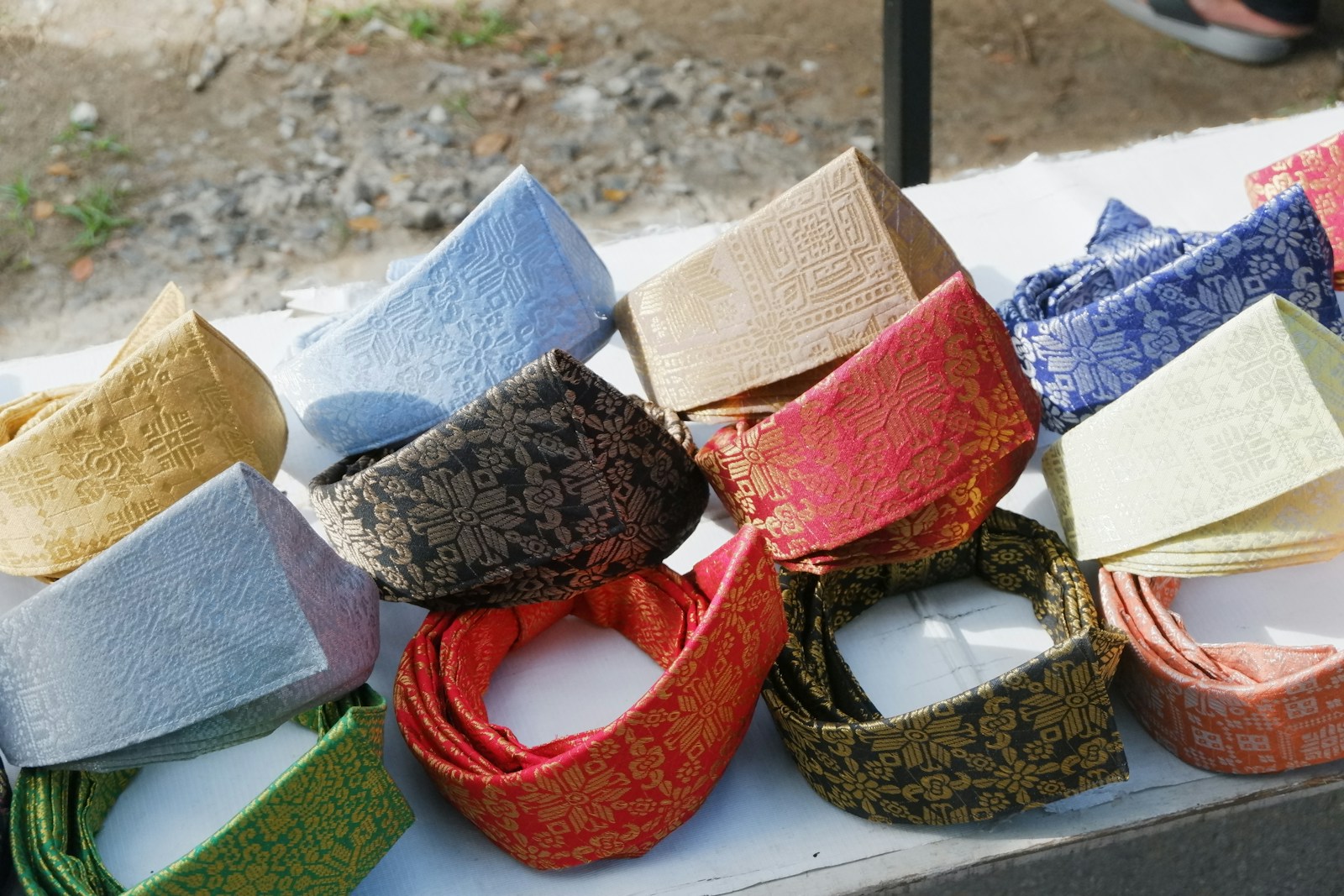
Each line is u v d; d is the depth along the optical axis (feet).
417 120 11.10
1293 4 11.50
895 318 4.76
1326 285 4.93
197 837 4.27
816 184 4.73
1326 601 4.91
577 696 4.77
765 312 4.91
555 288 4.95
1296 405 4.05
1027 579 4.93
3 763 4.38
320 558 4.06
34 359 6.17
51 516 4.56
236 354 4.64
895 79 7.32
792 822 4.27
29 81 11.28
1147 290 4.93
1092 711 3.78
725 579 3.87
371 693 4.14
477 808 4.02
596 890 4.08
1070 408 5.25
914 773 3.99
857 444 4.31
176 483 4.54
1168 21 12.07
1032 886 4.24
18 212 10.18
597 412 4.09
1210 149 7.25
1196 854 4.35
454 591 4.38
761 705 4.68
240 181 10.47
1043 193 6.98
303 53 11.71
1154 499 4.44
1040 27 12.59
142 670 3.86
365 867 3.96
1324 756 4.12
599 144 10.92
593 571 4.42
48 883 3.82
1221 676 4.25
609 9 12.53
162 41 11.70
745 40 12.19
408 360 4.97
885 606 5.08
